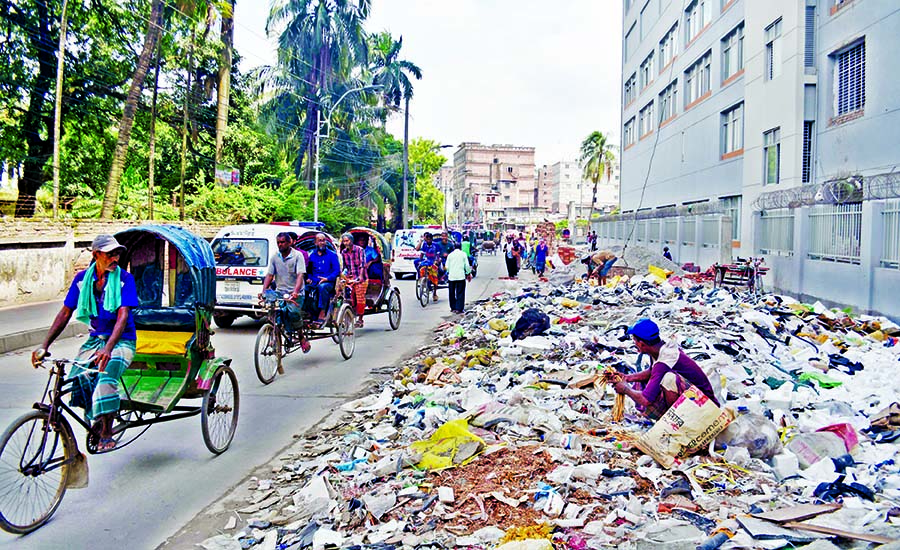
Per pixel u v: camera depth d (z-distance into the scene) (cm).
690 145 3077
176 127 3397
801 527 384
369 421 725
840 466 505
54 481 500
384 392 830
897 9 1495
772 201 1941
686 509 432
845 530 376
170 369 627
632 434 575
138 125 3134
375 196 4900
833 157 1770
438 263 2027
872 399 713
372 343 1291
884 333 1184
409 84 4788
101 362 507
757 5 2195
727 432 530
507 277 2964
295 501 508
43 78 2673
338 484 528
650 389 585
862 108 1661
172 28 2861
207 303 636
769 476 491
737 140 2517
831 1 1791
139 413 660
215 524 488
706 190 2830
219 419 648
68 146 2953
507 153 13800
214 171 3438
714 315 1206
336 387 917
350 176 4541
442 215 10619
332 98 4209
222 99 3259
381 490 495
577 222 7938
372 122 4638
